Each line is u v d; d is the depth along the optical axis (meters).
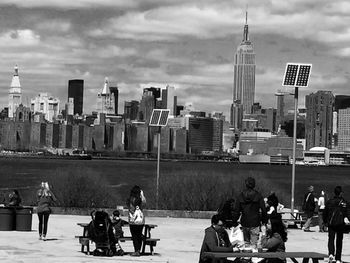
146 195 37.47
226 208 19.12
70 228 27.64
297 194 83.19
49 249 21.33
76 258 19.47
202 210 35.91
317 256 16.17
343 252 22.80
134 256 20.34
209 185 36.28
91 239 20.38
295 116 33.44
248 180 18.77
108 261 19.02
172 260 19.62
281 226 16.86
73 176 36.44
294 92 33.56
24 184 84.62
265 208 18.53
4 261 18.47
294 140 33.38
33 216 32.44
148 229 21.64
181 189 36.41
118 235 21.03
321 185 122.06
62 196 35.97
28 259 18.97
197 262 19.25
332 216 19.67
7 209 26.09
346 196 81.94
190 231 27.97
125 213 33.50
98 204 36.56
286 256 15.96
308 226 29.88
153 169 178.00
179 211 34.69
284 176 175.75
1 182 88.50
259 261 16.66
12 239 23.59
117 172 150.88
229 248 16.31
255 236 18.53
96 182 36.88
